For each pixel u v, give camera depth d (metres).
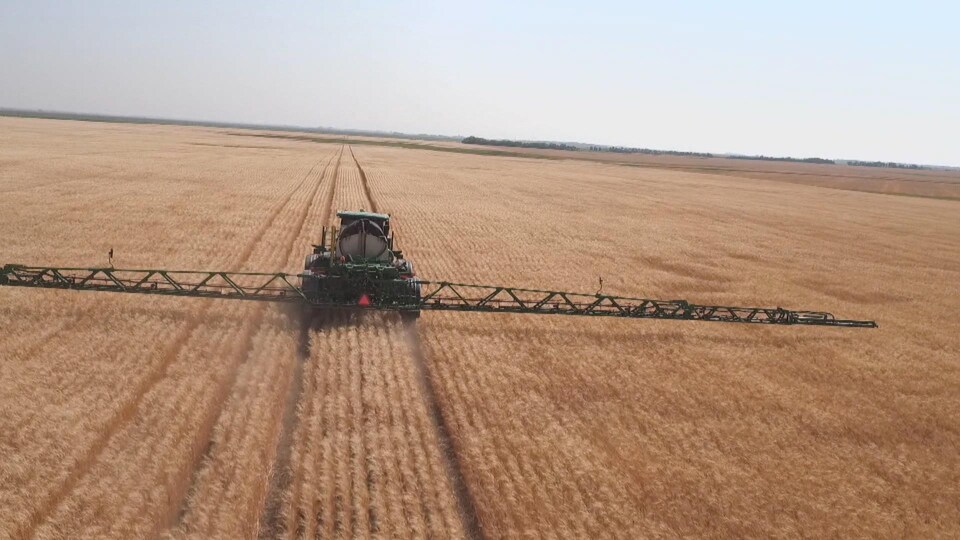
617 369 13.13
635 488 8.66
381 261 15.93
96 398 9.76
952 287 25.94
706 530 7.93
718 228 39.81
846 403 12.41
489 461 9.02
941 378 14.24
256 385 10.84
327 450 8.87
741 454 9.95
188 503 7.61
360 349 13.05
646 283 22.08
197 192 36.62
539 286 20.08
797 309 20.08
